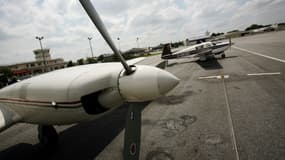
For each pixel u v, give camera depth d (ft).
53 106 7.36
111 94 7.80
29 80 8.39
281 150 7.89
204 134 10.26
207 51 46.16
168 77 7.45
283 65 26.50
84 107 7.32
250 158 7.67
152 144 9.89
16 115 8.61
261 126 10.19
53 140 11.28
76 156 9.99
